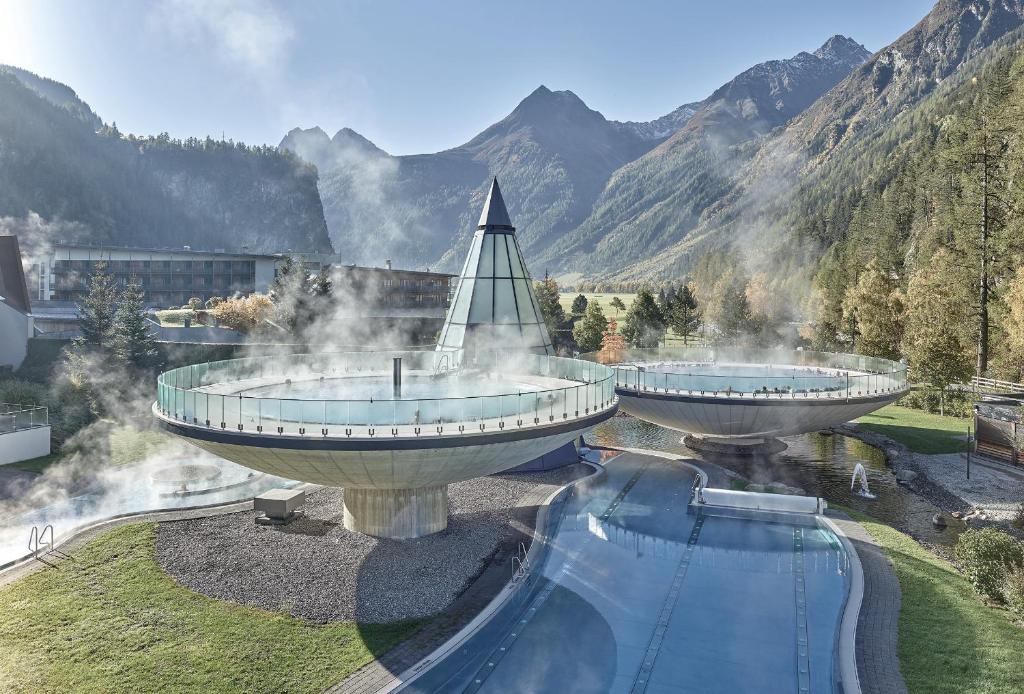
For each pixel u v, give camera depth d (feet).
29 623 49.32
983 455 104.53
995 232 181.78
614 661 46.03
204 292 306.96
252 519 69.87
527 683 43.19
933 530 75.20
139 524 67.10
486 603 54.24
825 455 110.52
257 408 55.57
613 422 138.82
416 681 43.16
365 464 54.65
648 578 60.23
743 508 79.92
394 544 64.34
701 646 48.19
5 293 174.70
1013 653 45.06
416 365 91.40
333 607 52.39
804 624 51.44
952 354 142.61
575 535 70.74
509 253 96.89
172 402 61.52
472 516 73.82
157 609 51.47
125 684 42.37
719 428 101.14
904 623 50.16
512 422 58.13
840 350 221.66
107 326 171.22
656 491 87.15
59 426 120.98
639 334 251.60
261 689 42.06
